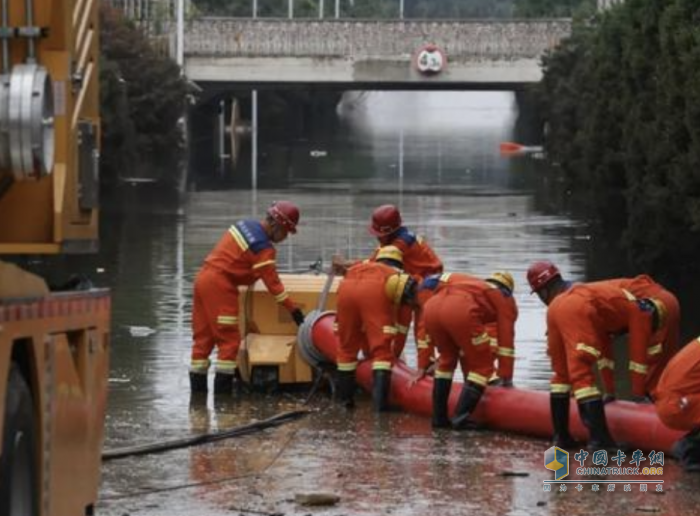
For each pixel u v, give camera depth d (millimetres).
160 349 23047
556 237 43156
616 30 44594
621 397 19375
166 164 82188
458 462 15289
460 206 55062
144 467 14984
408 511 13242
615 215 45156
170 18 96938
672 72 33875
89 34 10562
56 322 10203
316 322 19000
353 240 41156
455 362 17031
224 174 74688
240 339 19484
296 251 37906
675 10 34156
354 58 94125
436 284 17234
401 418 17750
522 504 13523
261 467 15031
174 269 34531
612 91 44344
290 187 65375
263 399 19109
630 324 15594
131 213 51312
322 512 13180
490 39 93688
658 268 36438
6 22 9414
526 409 16484
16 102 8875
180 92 79875
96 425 11320
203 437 16312
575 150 55531
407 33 93875
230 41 93688
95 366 11156
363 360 18734
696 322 28547
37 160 8953
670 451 15086
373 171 77438
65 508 10531
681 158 32969
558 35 93125
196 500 13609
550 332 15562
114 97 64438
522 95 111625
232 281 19109
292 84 95312
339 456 15578
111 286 31281
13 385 9484
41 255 9953
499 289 17031
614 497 13789
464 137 119688
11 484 9484
